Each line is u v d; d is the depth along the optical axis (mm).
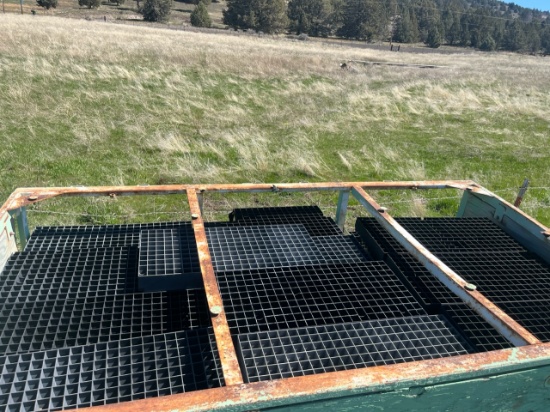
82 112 11031
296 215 4328
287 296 2672
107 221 5988
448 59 39562
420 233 3877
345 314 2539
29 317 2424
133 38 26125
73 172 7555
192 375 1950
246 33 55594
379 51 45375
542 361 1666
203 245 2557
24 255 3039
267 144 10094
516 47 92188
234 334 2191
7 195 6551
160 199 6859
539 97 18453
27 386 1859
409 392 1539
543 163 10258
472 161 10141
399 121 13273
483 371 1590
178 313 2578
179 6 85562
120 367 1981
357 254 3381
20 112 10406
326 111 13797
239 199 7125
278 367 1988
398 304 2670
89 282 2785
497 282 3145
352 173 8836
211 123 11383
